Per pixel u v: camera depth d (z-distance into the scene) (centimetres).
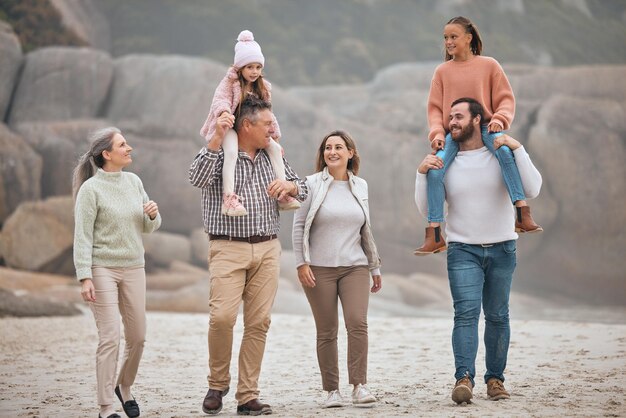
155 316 2325
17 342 1703
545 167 4209
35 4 5188
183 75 4500
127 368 920
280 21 6134
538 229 941
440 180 975
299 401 1013
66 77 4544
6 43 4556
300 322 2069
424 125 4531
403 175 4369
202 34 5891
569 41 6141
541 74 4466
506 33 6106
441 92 1016
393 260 4300
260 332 934
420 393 1048
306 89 4912
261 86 971
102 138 920
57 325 2039
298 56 5962
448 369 1263
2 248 3744
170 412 952
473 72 996
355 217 975
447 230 997
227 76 947
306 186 968
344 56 5962
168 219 4272
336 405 952
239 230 922
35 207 3812
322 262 970
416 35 6125
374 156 4400
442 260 4288
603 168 4181
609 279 4119
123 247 905
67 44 5222
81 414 951
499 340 987
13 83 4553
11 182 4088
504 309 988
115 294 900
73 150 4256
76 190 930
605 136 4228
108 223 903
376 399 1005
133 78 4566
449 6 6231
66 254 3800
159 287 3675
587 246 4156
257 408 916
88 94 4531
